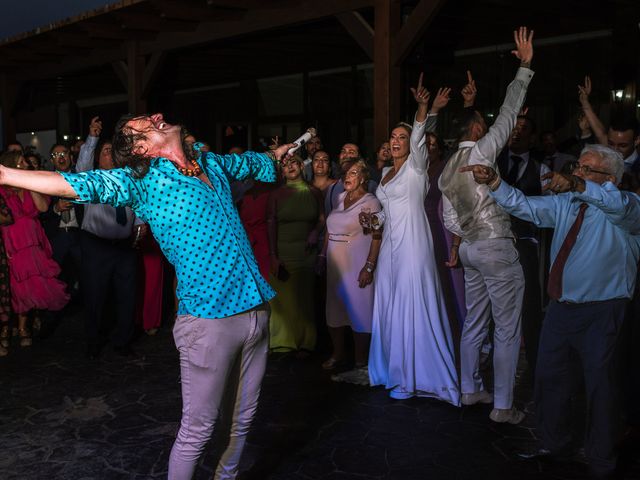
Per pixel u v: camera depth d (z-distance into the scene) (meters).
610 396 3.13
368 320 4.78
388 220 4.45
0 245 5.56
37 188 2.31
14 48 10.97
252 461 3.49
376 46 6.48
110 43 9.98
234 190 6.21
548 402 3.35
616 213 2.98
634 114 7.74
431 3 5.96
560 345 3.25
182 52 9.73
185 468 2.71
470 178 3.83
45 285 5.85
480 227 3.84
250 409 2.87
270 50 10.05
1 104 13.34
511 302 3.86
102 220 5.29
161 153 2.61
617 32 7.77
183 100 14.92
